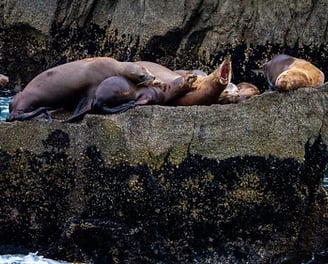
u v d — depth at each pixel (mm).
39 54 48219
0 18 48375
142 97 21438
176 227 20656
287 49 43594
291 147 20828
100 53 47312
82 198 20969
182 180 20438
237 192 20672
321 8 42938
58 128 21016
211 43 44312
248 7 43969
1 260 20531
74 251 20703
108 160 20516
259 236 21062
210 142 20484
